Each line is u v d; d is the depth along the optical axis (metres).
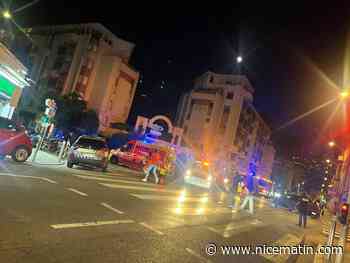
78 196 8.17
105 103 54.16
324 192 53.38
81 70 53.56
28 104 55.53
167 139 41.72
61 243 4.69
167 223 7.72
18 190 7.24
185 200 12.96
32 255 4.05
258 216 14.92
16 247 4.16
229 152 55.81
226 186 29.05
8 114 19.03
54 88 54.12
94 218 6.46
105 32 57.03
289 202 27.78
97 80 55.28
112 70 54.84
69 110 44.69
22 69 18.28
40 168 12.10
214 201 15.66
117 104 57.47
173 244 6.07
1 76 16.92
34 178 9.32
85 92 53.88
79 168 15.66
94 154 15.28
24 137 12.73
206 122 56.81
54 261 4.04
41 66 56.97
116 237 5.61
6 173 9.13
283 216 19.36
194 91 59.88
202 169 26.81
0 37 44.62
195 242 6.65
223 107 57.56
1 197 6.29
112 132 51.84
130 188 12.10
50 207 6.44
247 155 65.81
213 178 27.64
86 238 5.18
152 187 14.63
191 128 57.75
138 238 5.88
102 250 4.82
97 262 4.35
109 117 55.53
